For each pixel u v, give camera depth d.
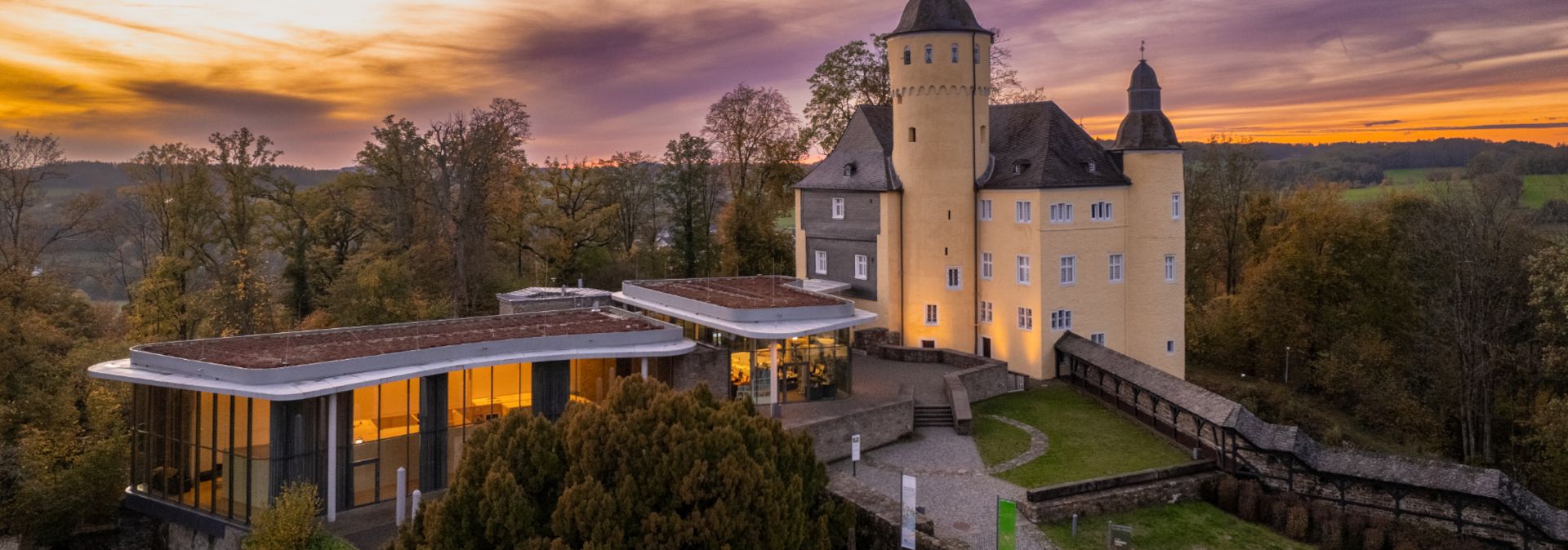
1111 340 56.41
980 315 58.50
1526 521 32.38
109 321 69.62
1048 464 41.16
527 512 24.77
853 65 78.62
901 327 60.22
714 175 85.50
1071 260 54.56
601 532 24.00
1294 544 34.00
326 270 70.44
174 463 35.44
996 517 35.28
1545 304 56.03
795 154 83.62
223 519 33.91
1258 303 70.25
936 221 58.00
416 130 71.69
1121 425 46.59
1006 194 55.47
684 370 42.38
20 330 44.97
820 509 29.66
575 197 80.31
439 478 36.56
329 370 34.38
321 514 33.75
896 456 42.47
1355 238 70.19
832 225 64.00
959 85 57.19
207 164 64.50
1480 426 59.59
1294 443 37.75
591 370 40.50
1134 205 56.28
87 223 62.22
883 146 61.66
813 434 40.84
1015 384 52.91
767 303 48.94
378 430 35.19
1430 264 69.62
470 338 40.31
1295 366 70.81
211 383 33.31
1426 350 65.50
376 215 73.31
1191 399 42.59
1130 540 34.00
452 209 69.81
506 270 73.56
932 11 57.22
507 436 26.70
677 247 84.19
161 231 65.81
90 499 36.22
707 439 25.98
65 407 43.19
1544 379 60.34
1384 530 33.16
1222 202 84.56
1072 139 57.06
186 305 60.28
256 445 33.22
